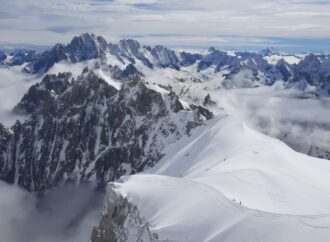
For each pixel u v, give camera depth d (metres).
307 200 143.38
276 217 111.69
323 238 102.56
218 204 124.00
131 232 134.25
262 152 195.38
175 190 139.00
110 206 148.75
